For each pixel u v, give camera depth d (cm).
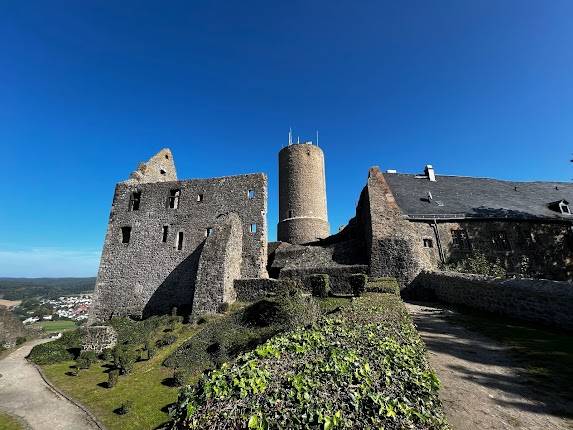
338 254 2222
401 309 767
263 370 338
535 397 535
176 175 3331
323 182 3584
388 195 2152
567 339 816
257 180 2542
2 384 1391
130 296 2423
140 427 929
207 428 261
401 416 291
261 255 2359
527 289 1041
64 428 980
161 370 1293
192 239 2478
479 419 477
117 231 2616
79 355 1697
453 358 743
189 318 1905
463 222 2191
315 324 563
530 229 2242
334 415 274
